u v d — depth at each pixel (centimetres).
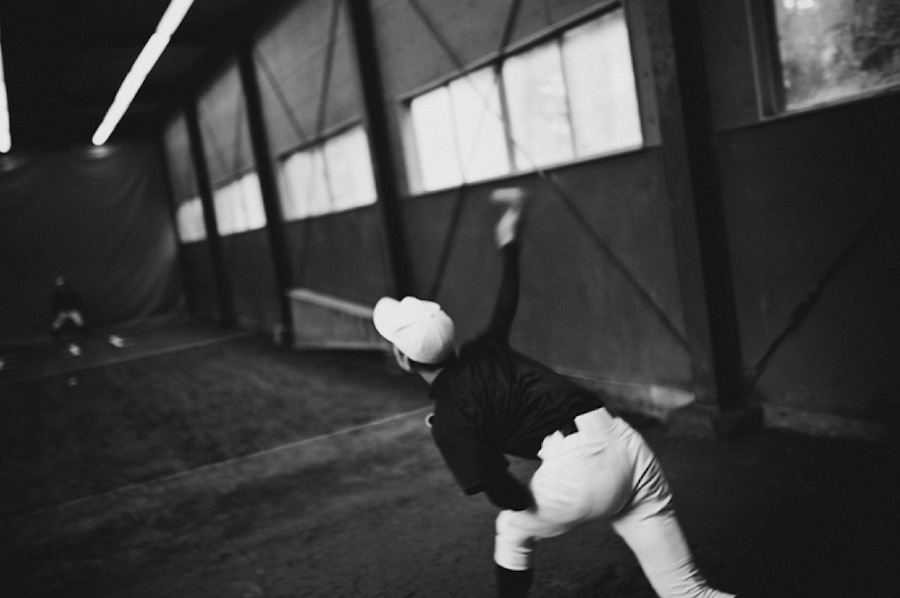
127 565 435
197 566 418
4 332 1867
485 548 382
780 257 454
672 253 520
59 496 598
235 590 379
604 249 582
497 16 640
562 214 621
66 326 1770
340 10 890
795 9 427
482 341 238
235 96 1354
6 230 1875
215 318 1892
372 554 398
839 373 436
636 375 580
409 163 835
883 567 299
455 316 816
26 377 1323
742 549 335
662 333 546
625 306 576
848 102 398
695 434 498
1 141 1689
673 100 475
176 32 1189
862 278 412
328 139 1044
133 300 2038
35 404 1041
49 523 534
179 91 1623
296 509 488
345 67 914
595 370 626
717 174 481
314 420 728
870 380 420
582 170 585
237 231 1544
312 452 618
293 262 1270
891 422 414
